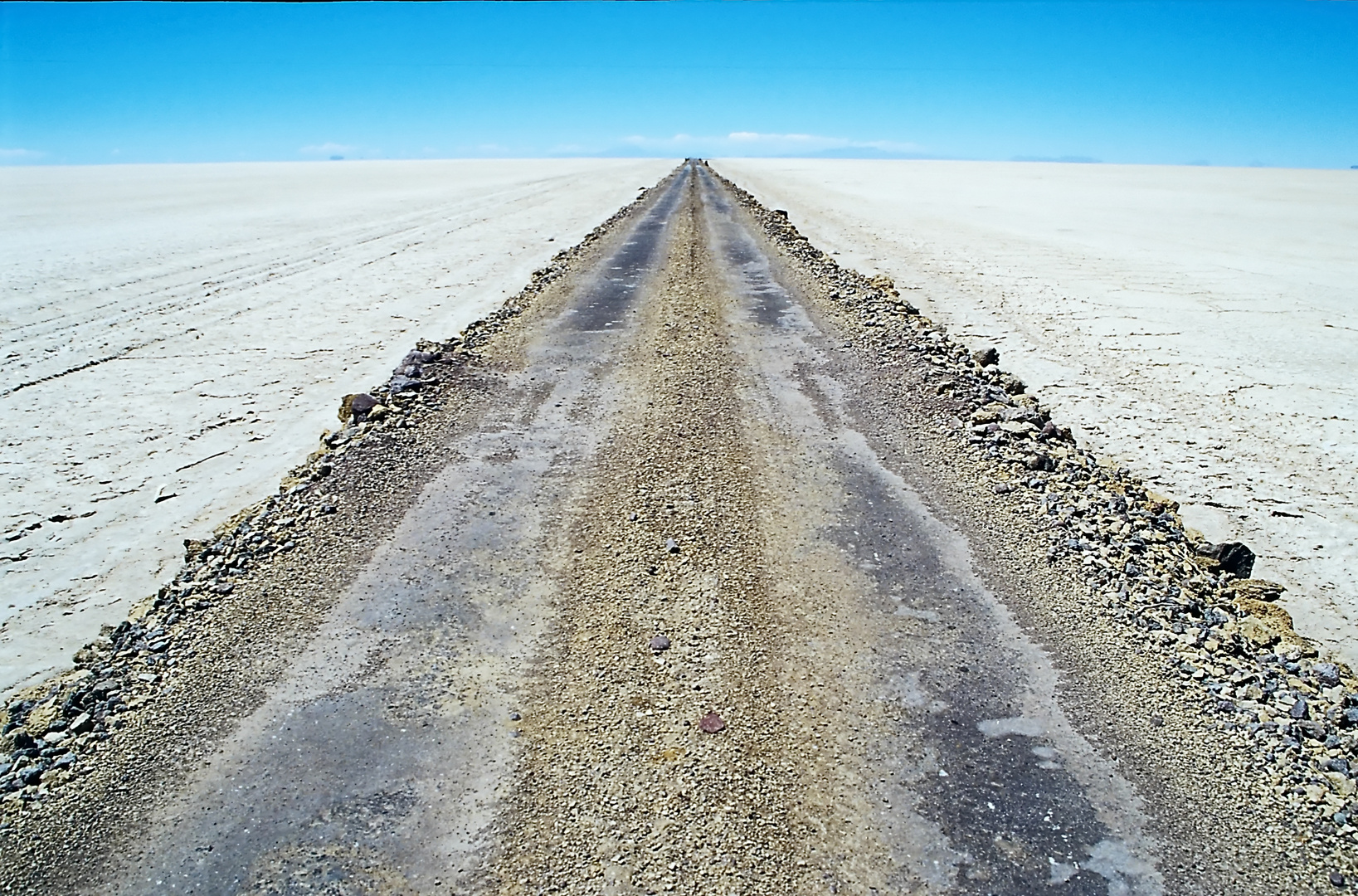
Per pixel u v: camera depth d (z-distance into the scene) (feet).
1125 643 14.76
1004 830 10.85
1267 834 10.81
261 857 10.44
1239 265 66.33
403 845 10.60
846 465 22.07
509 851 10.48
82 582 19.10
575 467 21.97
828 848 10.55
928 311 47.91
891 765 11.92
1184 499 24.20
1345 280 59.93
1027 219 101.86
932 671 13.93
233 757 12.11
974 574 16.90
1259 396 33.45
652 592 16.08
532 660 14.21
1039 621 15.39
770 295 44.24
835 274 50.67
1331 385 34.99
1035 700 13.29
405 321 44.16
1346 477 25.84
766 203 118.62
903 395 27.50
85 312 46.44
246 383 33.76
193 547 18.39
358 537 18.35
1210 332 43.93
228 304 48.57
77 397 31.91
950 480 21.18
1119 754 12.17
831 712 12.96
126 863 10.41
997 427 24.34
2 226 88.07
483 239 77.61
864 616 15.42
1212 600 17.01
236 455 26.37
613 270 53.31
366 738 12.44
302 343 39.96
